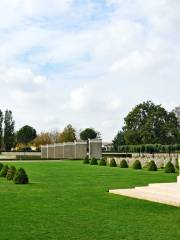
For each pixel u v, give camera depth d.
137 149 76.94
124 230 11.27
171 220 12.73
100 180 26.42
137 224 12.10
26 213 13.80
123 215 13.55
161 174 31.95
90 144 68.75
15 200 16.88
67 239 10.20
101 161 46.47
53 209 14.66
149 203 16.12
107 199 17.27
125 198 17.55
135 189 19.77
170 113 93.19
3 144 113.44
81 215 13.50
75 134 128.12
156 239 10.25
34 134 120.25
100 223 12.21
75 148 72.12
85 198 17.58
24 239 10.16
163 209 14.74
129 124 94.50
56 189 21.03
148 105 93.94
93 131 122.31
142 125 93.12
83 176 29.73
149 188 19.33
